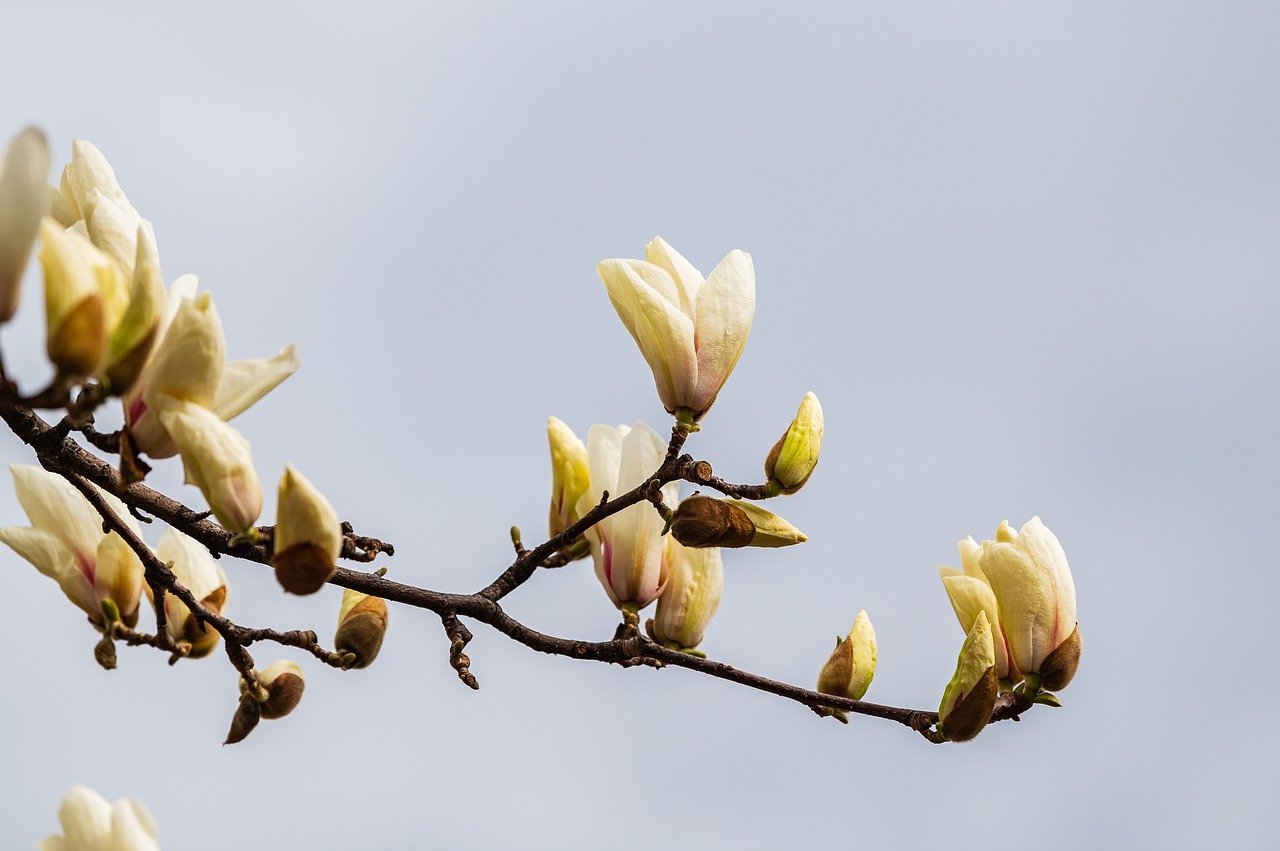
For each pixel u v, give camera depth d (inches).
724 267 92.7
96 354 84.5
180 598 91.8
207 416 86.1
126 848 85.0
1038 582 93.4
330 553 86.8
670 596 95.1
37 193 83.5
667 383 92.2
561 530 96.0
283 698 93.3
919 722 92.7
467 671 92.7
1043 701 93.5
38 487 92.7
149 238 85.6
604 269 92.6
